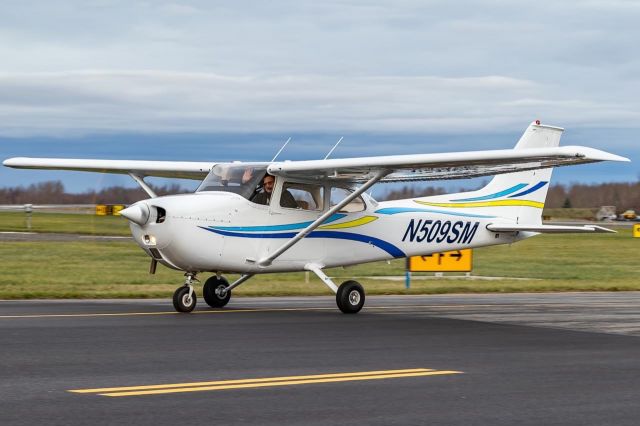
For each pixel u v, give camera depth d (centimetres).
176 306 1716
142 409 818
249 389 923
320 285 2641
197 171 1966
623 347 1320
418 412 832
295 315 1734
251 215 1736
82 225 6369
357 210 1900
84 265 3288
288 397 886
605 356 1223
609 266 4138
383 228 1936
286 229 1783
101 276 2845
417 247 1994
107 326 1451
